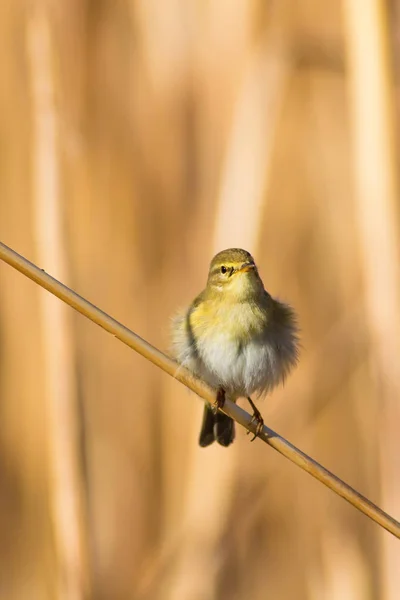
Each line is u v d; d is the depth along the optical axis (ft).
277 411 37.40
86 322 37.93
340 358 36.50
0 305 36.70
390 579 32.17
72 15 37.29
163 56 37.99
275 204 40.24
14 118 36.40
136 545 37.35
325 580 36.17
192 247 37.06
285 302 28.63
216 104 36.91
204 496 32.32
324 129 40.04
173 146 37.96
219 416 29.78
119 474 37.78
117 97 38.47
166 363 21.26
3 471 36.47
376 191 29.01
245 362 26.78
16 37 36.22
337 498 37.86
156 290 37.86
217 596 32.65
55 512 28.58
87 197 37.50
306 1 38.47
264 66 34.40
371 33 28.76
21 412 36.40
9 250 19.76
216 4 36.65
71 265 28.37
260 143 32.19
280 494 37.99
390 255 29.27
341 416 37.42
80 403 28.86
